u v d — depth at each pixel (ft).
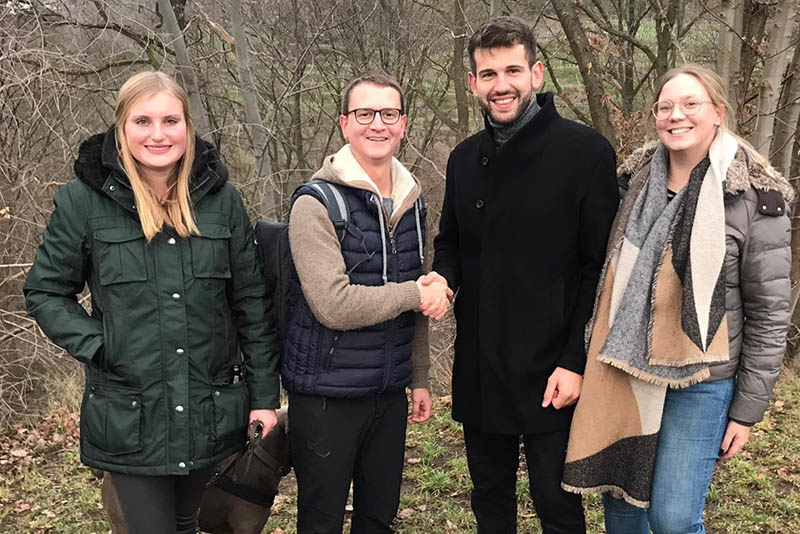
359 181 7.59
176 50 20.70
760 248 7.06
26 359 19.45
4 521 12.67
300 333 7.72
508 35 7.77
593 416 7.72
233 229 7.45
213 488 8.73
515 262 8.09
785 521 11.35
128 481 7.07
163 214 6.93
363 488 8.32
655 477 7.69
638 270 7.42
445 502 12.46
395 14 28.14
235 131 27.91
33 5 21.11
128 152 6.86
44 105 20.98
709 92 7.25
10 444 16.39
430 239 26.27
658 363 7.30
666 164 7.71
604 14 26.25
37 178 20.71
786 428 14.82
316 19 27.71
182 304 7.00
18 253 21.17
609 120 19.45
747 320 7.34
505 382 8.18
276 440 8.73
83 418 7.14
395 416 8.23
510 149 8.05
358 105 7.66
